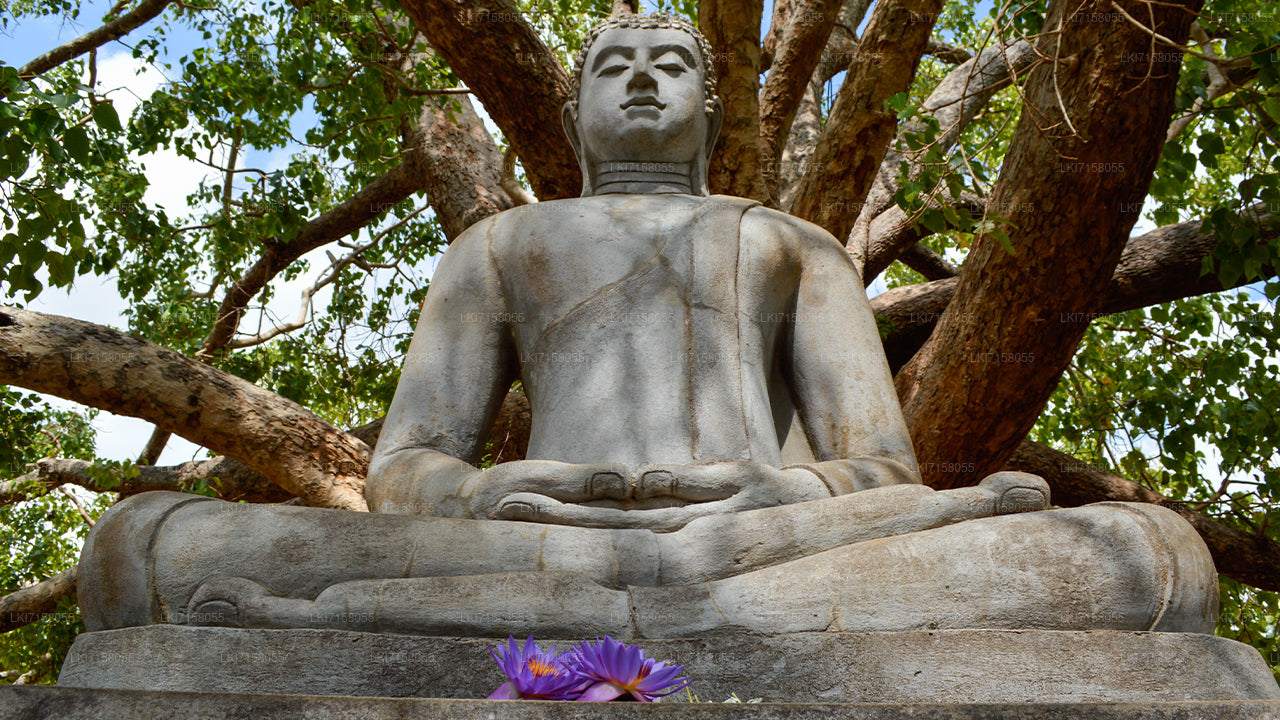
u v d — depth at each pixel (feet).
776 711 6.81
